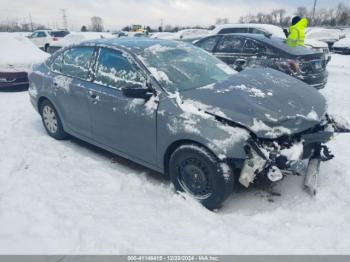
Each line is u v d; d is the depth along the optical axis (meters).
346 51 18.23
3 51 8.63
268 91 3.37
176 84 3.51
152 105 3.40
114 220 3.05
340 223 2.99
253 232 2.91
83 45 4.48
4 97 7.94
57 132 4.99
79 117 4.39
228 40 7.48
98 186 3.68
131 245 2.72
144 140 3.56
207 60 4.21
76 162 4.29
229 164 3.02
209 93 3.30
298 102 3.29
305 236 2.84
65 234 2.82
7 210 3.14
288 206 3.28
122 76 3.80
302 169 2.94
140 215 3.14
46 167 4.12
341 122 3.61
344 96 7.88
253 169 2.89
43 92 4.91
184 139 3.16
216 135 2.96
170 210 3.22
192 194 3.31
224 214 3.18
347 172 3.83
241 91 3.32
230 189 3.06
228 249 2.70
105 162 4.32
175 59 3.90
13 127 5.62
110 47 4.05
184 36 18.70
